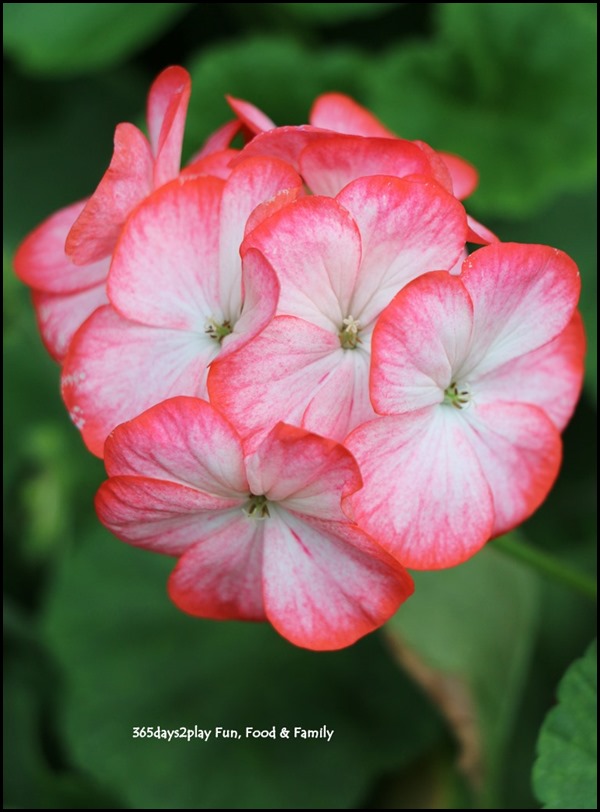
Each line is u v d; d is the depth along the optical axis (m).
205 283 0.27
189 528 0.27
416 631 0.34
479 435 0.27
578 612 0.37
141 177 0.27
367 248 0.26
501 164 0.38
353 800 0.37
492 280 0.26
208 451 0.25
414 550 0.26
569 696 0.30
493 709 0.34
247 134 0.29
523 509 0.28
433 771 0.37
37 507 0.38
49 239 0.29
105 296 0.28
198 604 0.28
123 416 0.27
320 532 0.26
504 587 0.34
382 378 0.25
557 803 0.29
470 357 0.27
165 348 0.27
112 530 0.27
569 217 0.38
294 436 0.25
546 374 0.28
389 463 0.26
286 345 0.25
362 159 0.27
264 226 0.25
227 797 0.37
